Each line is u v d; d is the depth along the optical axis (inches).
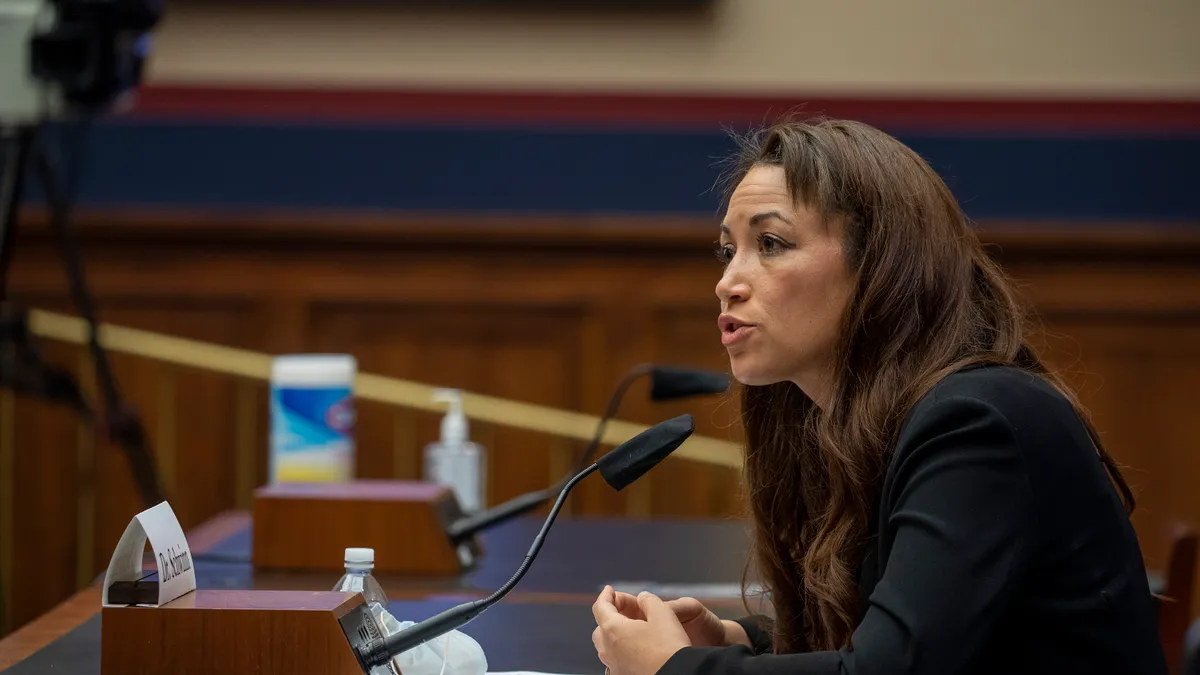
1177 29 589.6
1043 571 156.3
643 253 575.8
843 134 179.9
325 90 587.8
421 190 582.2
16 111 380.5
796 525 197.9
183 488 563.2
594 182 583.2
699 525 351.6
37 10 378.0
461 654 178.7
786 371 179.5
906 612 146.6
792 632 195.5
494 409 565.0
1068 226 573.9
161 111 575.2
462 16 595.8
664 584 269.4
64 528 558.6
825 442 172.6
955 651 144.9
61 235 430.9
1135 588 160.9
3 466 556.1
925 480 154.8
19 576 557.9
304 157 579.8
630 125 583.2
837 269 174.2
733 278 178.7
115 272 565.9
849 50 597.6
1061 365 574.2
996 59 595.8
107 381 422.3
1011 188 582.9
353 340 575.5
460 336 575.5
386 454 567.2
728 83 595.8
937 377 166.1
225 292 569.6
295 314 571.2
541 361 576.7
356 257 573.9
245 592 171.3
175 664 159.8
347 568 185.0
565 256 575.8
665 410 566.6
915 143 585.9
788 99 593.0
